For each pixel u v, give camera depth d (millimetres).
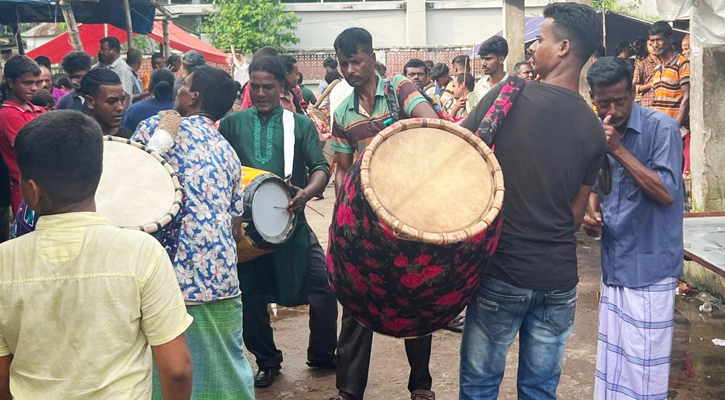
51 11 12031
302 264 4367
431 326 2965
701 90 6598
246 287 4352
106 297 2039
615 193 3287
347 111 3967
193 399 3246
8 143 4941
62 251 2051
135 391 2082
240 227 3629
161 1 25750
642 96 8000
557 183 2947
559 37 2992
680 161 3223
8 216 5695
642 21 12766
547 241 2969
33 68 5047
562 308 3084
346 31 3869
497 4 26062
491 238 2764
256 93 4281
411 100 3852
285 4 24281
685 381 4398
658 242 3240
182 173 3197
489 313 3066
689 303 5871
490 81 6637
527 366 3188
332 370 4715
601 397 3434
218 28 23969
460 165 2857
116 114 3998
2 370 2104
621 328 3338
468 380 3197
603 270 3408
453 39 26359
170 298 2123
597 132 2998
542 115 2936
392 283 2777
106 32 16562
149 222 2787
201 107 3398
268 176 3990
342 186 2994
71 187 2064
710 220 5539
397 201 2723
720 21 6102
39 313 2033
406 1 25969
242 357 3430
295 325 5633
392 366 4711
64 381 2035
